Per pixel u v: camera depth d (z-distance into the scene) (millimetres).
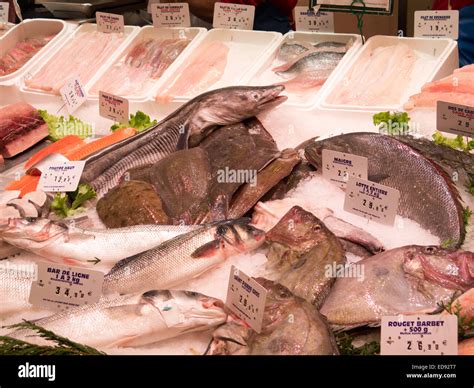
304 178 3039
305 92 3854
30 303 2520
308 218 2592
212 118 3338
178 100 3834
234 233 2561
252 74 4027
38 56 4465
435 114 3408
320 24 4406
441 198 2701
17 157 3654
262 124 3412
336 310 2301
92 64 4375
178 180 2953
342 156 2893
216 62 4152
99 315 2328
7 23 5164
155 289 2506
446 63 3877
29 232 2674
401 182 2832
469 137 3129
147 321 2291
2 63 4551
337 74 3867
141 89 4066
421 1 5938
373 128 3475
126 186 2973
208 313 2264
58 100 4168
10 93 4281
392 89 3707
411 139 3096
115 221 2867
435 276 2311
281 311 2205
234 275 2248
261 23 5238
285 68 4109
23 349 2176
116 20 4613
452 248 2439
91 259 2682
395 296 2287
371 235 2607
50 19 4859
